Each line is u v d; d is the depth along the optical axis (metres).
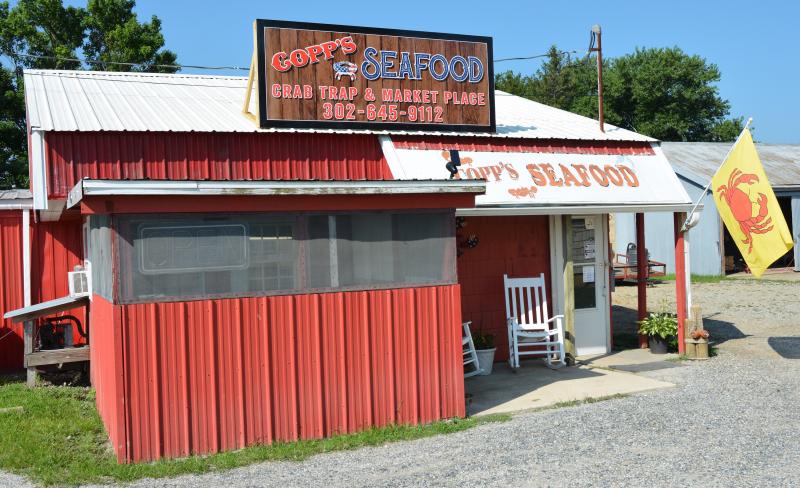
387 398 7.84
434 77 11.28
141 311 6.87
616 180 11.53
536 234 12.02
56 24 27.88
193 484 6.18
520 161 11.23
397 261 7.93
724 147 29.02
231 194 6.98
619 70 47.38
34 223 11.84
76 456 6.98
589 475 6.07
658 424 7.59
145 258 6.91
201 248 7.10
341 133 10.64
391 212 7.91
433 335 8.08
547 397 9.10
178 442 6.94
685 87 46.25
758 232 10.55
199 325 7.06
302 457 6.86
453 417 8.14
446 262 8.18
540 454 6.71
